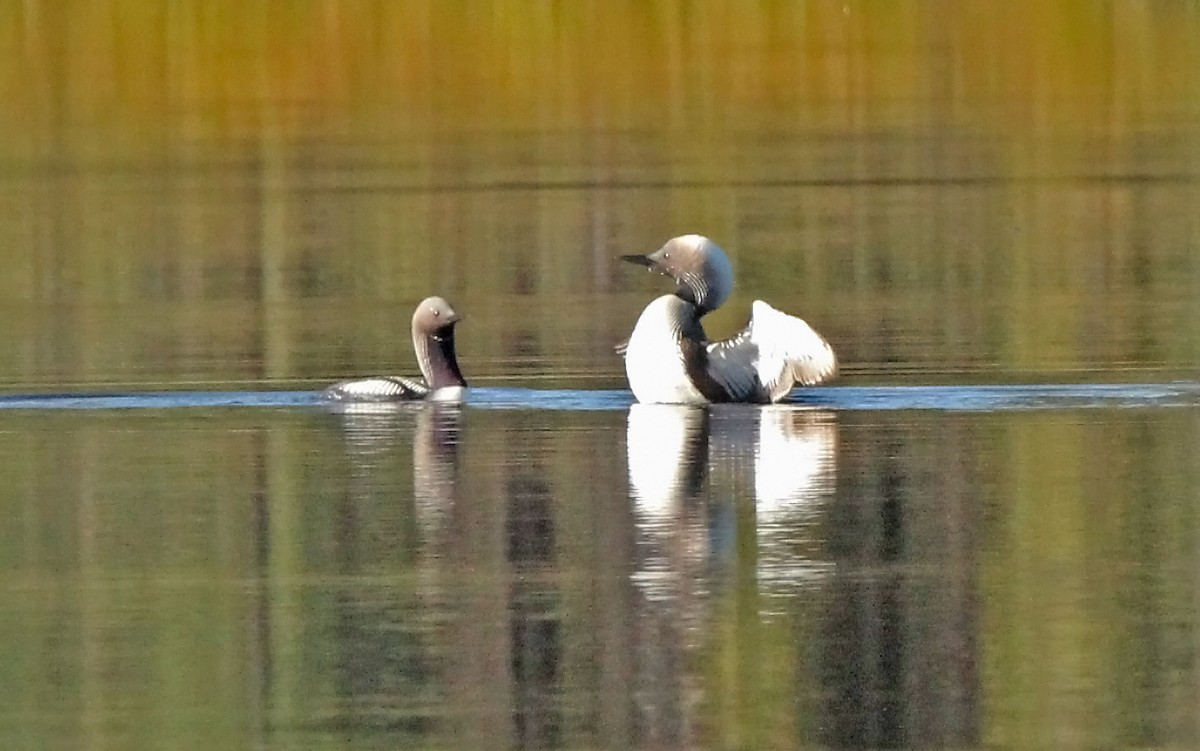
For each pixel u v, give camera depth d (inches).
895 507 507.2
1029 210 1143.0
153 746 365.4
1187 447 567.8
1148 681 388.5
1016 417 616.4
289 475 549.6
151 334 807.7
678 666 398.6
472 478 544.7
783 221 1115.3
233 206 1194.6
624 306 874.8
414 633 417.4
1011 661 399.2
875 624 418.0
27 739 369.1
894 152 1391.5
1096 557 462.3
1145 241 1034.7
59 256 1033.5
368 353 761.0
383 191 1250.6
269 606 435.2
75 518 507.2
